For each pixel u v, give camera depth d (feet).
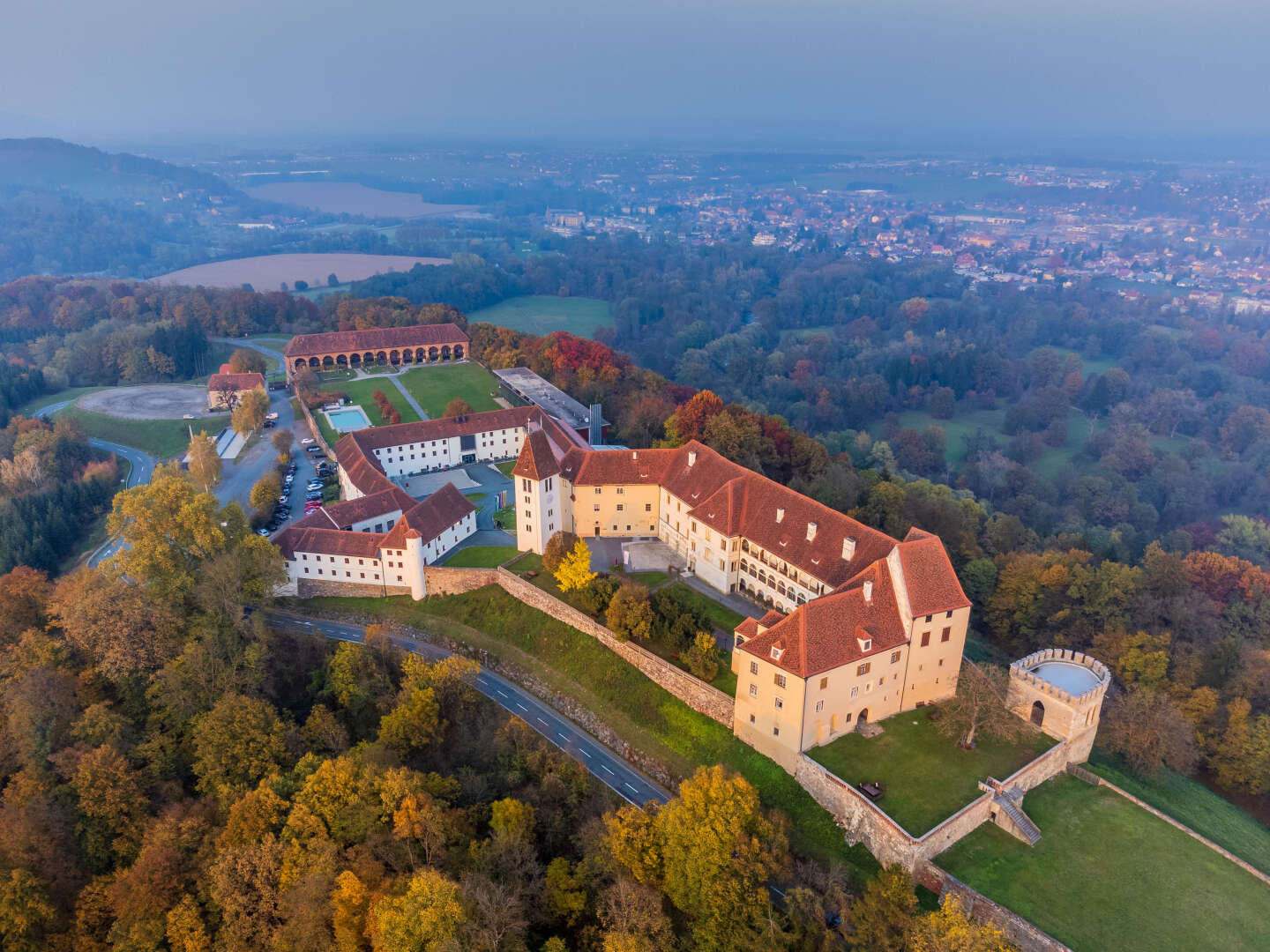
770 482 425.69
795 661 310.24
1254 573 481.05
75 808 307.37
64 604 392.27
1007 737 324.19
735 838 265.54
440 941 235.20
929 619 336.08
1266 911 272.10
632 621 386.93
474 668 388.37
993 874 279.69
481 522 542.16
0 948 261.03
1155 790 338.13
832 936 249.96
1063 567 467.93
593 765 362.12
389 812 293.84
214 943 265.75
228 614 406.62
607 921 262.88
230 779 324.60
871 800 295.28
